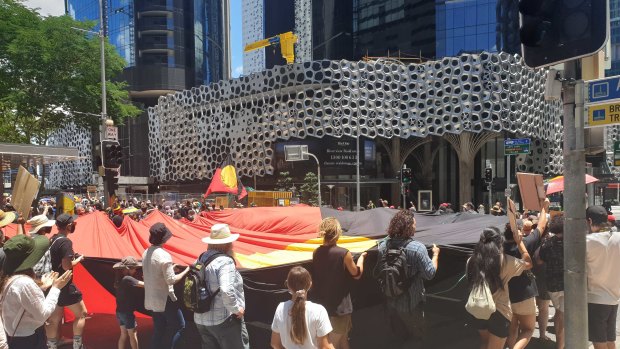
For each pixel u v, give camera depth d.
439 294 7.17
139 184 57.44
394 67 44.25
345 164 44.00
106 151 13.70
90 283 6.98
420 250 4.94
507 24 53.62
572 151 3.58
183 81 66.50
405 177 30.00
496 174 50.44
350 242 7.61
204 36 72.31
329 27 75.94
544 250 5.73
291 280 3.74
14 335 3.86
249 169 46.94
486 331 5.29
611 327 4.96
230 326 4.56
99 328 6.97
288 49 74.31
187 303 4.57
